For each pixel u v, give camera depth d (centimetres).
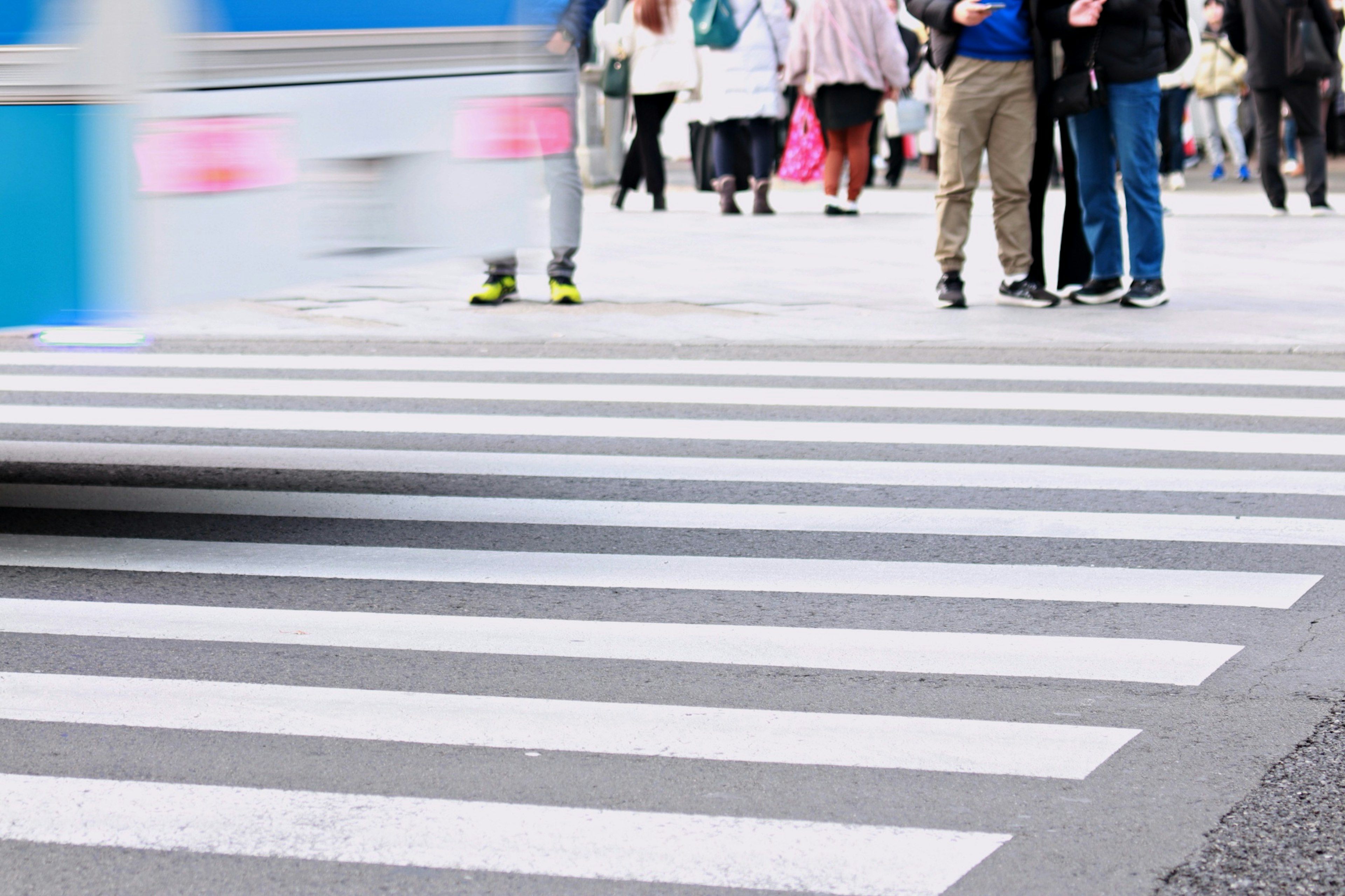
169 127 841
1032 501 1005
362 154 916
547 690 683
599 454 1133
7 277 833
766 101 2800
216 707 663
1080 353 1502
